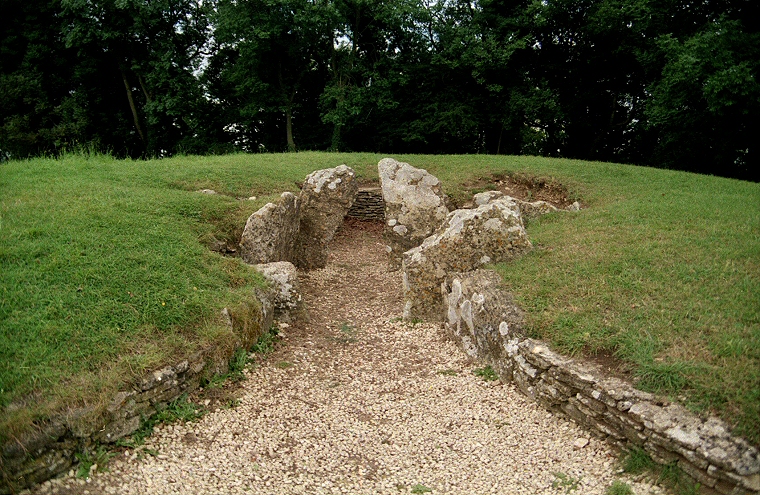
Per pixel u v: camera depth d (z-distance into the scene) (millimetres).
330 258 12109
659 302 6195
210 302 6594
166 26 24984
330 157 16766
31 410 4488
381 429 5641
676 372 5012
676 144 20391
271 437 5387
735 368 4902
